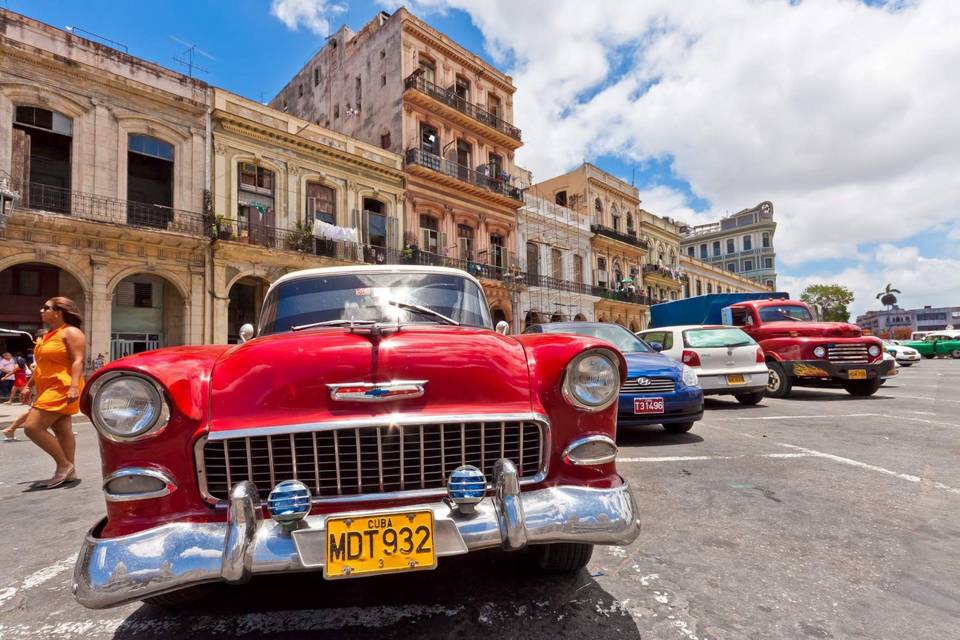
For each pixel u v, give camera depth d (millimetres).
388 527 1668
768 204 64062
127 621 2029
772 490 3604
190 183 15570
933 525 2898
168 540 1615
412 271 3129
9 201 10367
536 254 28031
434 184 22547
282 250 16719
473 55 25266
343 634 1876
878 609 2000
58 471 4379
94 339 13344
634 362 5652
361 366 1843
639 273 35750
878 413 7141
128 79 14438
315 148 18578
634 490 3645
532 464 1945
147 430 1692
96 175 13828
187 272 15188
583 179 32062
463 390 1888
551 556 2236
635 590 2174
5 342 13609
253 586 2281
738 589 2176
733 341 8047
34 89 12961
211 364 1930
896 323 100125
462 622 1935
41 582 2428
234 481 1756
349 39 25766
